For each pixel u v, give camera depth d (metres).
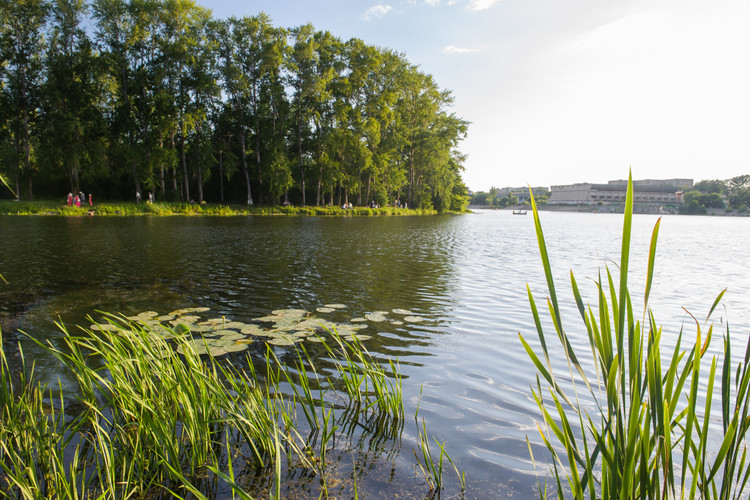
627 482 1.43
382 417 3.52
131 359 3.07
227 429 3.24
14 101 36.28
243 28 42.66
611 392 1.47
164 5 37.84
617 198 142.50
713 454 2.94
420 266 12.13
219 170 49.59
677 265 13.81
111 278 9.31
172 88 39.62
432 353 5.11
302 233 22.33
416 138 61.19
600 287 1.46
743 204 117.12
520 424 3.46
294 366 4.55
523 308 7.43
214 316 6.46
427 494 2.56
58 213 32.06
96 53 38.75
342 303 7.54
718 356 5.21
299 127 47.59
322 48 47.56
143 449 2.78
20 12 35.03
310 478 2.69
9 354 4.69
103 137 38.59
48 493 2.37
